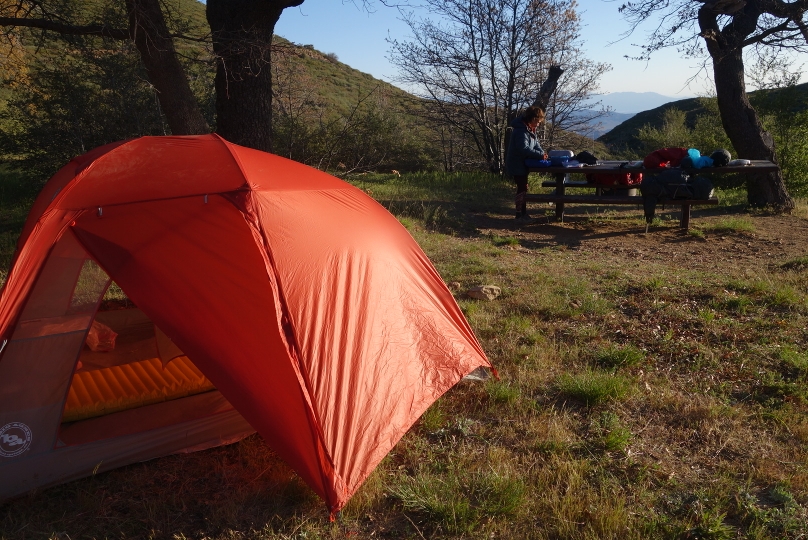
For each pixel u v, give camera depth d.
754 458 3.56
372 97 25.70
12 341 3.25
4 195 11.80
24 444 3.25
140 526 3.07
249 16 8.34
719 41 11.84
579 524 3.03
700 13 11.90
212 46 8.57
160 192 3.62
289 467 3.52
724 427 3.90
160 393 3.79
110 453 3.48
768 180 11.87
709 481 3.36
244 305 3.30
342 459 3.11
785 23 11.27
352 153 16.83
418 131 22.77
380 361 3.59
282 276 3.40
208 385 3.90
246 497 3.27
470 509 3.13
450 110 19.36
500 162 18.50
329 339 3.38
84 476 3.41
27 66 11.50
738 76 11.87
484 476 3.36
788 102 14.29
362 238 3.96
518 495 3.19
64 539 2.95
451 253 8.23
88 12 10.22
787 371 4.57
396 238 4.36
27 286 3.30
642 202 9.70
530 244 9.12
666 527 2.97
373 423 3.35
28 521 3.07
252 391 3.23
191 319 3.32
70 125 10.70
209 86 12.09
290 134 14.51
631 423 3.99
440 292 4.46
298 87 18.56
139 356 4.37
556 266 7.71
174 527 3.05
